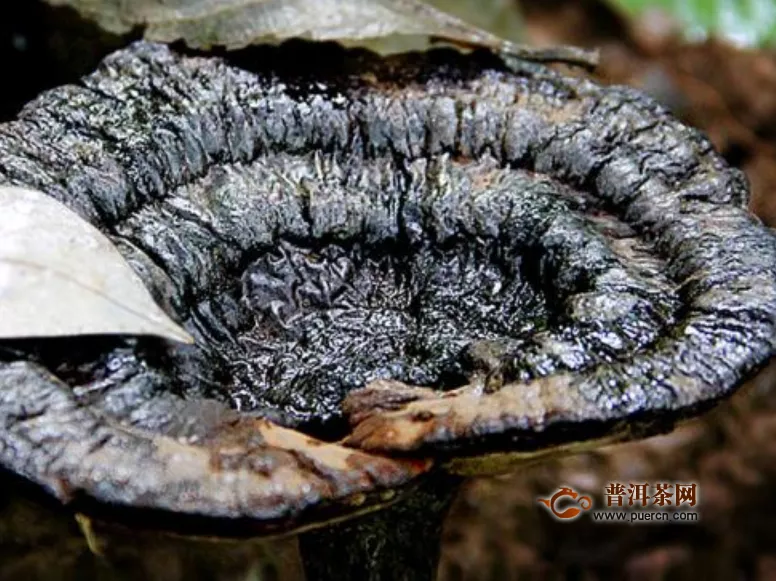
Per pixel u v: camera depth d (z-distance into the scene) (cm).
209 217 31
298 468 27
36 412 27
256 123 32
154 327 28
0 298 28
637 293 30
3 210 29
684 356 28
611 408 28
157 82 32
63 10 37
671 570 54
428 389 29
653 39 68
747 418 54
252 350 31
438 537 32
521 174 33
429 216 32
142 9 35
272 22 34
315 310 31
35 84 38
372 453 27
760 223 31
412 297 32
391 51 35
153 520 26
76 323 28
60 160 30
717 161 32
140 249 30
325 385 30
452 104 33
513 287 31
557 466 52
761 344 29
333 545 31
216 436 27
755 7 63
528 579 52
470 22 44
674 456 54
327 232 32
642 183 32
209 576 44
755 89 65
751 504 55
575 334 29
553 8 71
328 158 33
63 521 40
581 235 31
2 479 27
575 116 33
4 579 41
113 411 27
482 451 28
